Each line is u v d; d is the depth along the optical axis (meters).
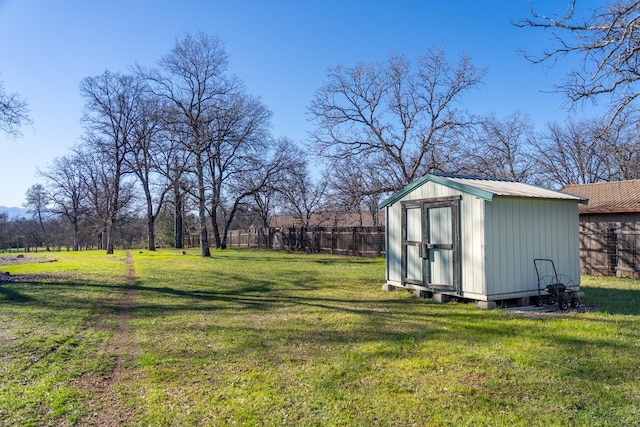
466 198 8.17
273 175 29.00
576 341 5.59
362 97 20.08
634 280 12.72
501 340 5.68
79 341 5.74
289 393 3.98
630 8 7.53
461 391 4.01
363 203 22.95
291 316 7.40
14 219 52.22
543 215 8.66
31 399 3.85
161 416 3.53
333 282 12.11
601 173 30.41
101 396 3.95
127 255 26.38
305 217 38.66
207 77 24.67
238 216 43.19
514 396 3.90
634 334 5.93
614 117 8.77
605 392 3.96
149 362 4.87
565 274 8.84
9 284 11.11
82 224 42.78
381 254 22.62
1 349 5.29
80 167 38.06
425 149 19.30
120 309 8.07
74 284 11.36
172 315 7.50
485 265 7.78
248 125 28.61
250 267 16.80
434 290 8.83
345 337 5.93
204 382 4.27
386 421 3.44
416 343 5.59
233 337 5.93
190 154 24.22
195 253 27.77
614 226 14.02
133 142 30.14
